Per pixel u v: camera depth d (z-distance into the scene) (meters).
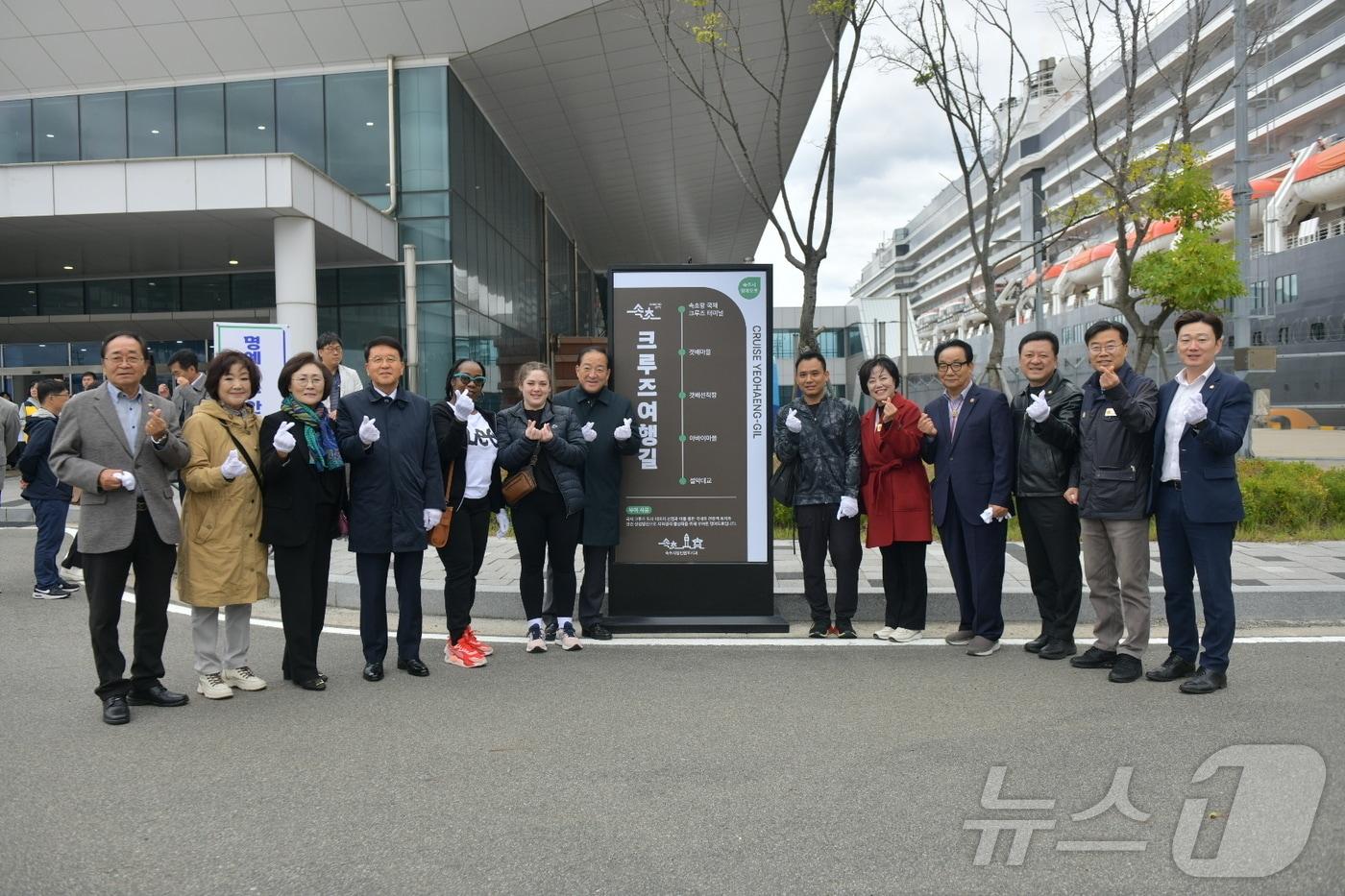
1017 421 5.73
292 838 3.18
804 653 5.80
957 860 2.98
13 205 16.55
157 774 3.78
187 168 16.39
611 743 4.12
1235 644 5.77
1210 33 24.89
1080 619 6.63
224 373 4.95
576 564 8.46
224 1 18.16
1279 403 30.14
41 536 7.63
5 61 19.30
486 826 3.27
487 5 18.23
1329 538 8.98
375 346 5.25
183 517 4.88
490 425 5.88
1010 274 61.56
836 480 6.18
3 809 3.44
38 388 7.66
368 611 5.24
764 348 6.54
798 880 2.86
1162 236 30.72
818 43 19.27
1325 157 29.84
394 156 19.56
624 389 6.54
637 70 20.80
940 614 6.68
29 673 5.37
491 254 23.66
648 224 38.19
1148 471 5.10
